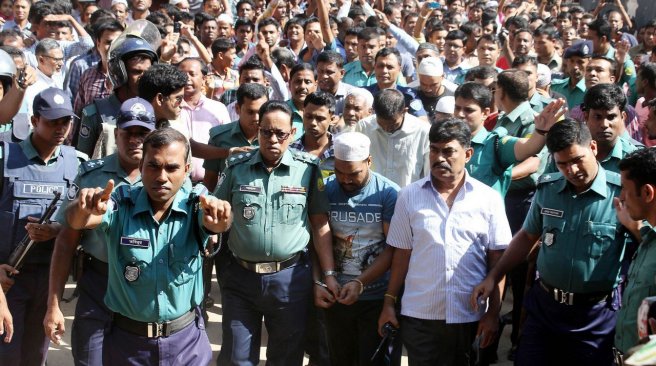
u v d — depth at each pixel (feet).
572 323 14.46
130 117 14.21
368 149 15.74
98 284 14.67
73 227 11.95
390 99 18.60
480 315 14.85
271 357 16.34
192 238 12.69
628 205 12.17
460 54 32.01
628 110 21.40
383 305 15.67
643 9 49.24
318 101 18.37
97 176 14.52
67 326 21.06
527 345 14.89
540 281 14.89
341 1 41.68
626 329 12.54
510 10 47.91
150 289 12.46
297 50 34.94
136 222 12.45
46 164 15.47
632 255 14.11
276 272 15.78
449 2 46.83
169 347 12.78
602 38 32.99
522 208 19.80
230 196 15.92
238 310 15.99
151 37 18.86
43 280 15.61
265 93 19.06
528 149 16.70
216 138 19.42
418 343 14.94
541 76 25.48
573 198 14.28
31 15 30.81
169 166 12.05
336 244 16.22
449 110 19.21
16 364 15.52
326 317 16.44
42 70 24.36
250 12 41.52
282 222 15.65
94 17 29.89
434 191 14.94
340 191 16.12
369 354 16.29
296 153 16.17
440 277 14.70
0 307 13.97
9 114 17.12
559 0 53.42
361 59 28.96
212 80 25.41
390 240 15.34
